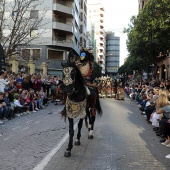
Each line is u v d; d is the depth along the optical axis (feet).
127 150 23.65
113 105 64.95
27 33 73.67
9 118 39.81
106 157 21.44
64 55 145.48
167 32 62.80
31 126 34.42
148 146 25.26
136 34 69.56
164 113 26.73
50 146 24.59
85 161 20.36
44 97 59.52
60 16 147.02
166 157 21.70
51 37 137.39
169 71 111.86
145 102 48.03
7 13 92.17
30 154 22.09
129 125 36.76
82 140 27.09
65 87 21.15
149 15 60.54
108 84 93.09
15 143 25.57
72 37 151.12
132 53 107.14
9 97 43.11
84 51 25.48
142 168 19.04
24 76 56.90
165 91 29.12
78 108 22.21
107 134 30.25
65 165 19.42
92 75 26.58
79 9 195.93
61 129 32.53
